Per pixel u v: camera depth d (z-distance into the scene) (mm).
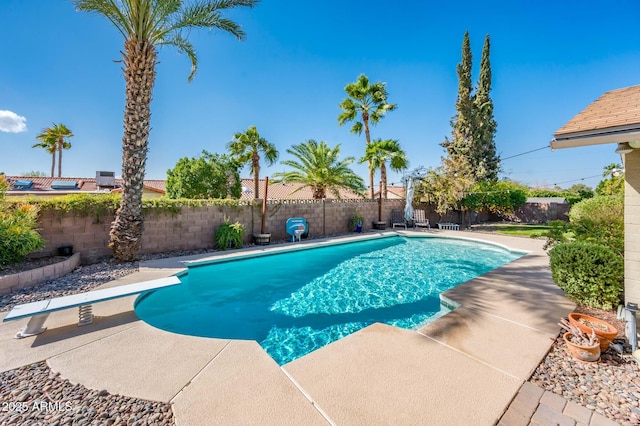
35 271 5266
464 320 3812
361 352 3002
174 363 2793
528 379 2539
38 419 2031
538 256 8102
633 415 2080
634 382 2498
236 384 2457
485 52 25234
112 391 2359
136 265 6992
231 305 5277
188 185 14891
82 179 22078
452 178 15555
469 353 2975
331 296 5793
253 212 10766
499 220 20750
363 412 2117
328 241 11164
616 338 3281
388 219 16250
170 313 4879
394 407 2168
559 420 2025
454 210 17297
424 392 2348
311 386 2432
